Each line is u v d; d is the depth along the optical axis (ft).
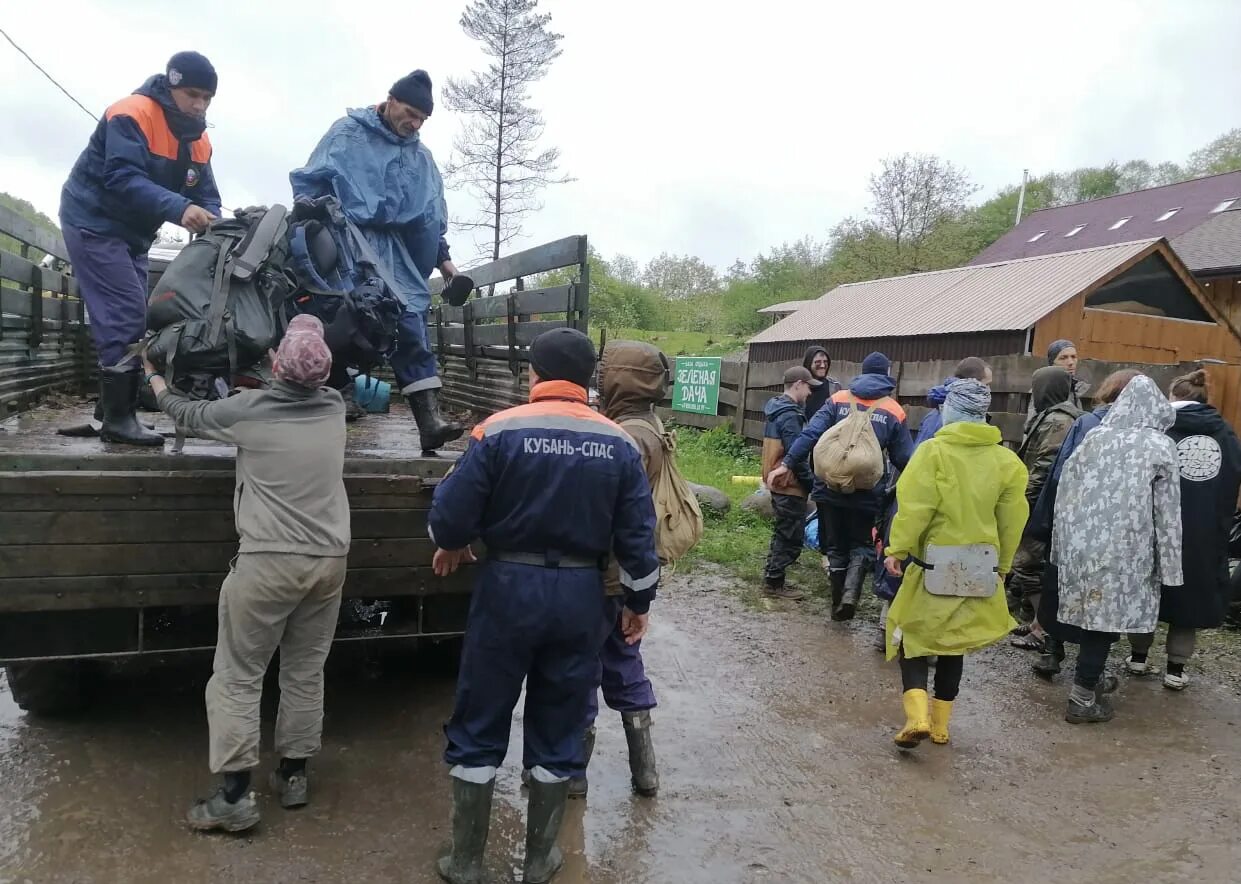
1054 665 16.72
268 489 9.66
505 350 16.07
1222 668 17.49
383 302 12.24
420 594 12.09
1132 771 12.97
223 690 9.77
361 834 10.13
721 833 10.79
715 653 17.38
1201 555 15.58
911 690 13.32
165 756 11.51
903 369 30.60
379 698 14.01
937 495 13.04
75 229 12.52
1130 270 37.96
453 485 8.94
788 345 48.85
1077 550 14.62
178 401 10.28
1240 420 25.09
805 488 20.84
